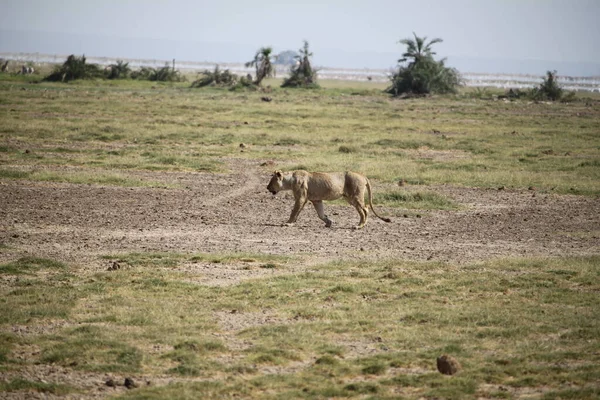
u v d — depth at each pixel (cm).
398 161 11656
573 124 19400
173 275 4997
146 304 4331
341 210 7756
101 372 3306
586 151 13638
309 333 3856
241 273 5131
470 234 6681
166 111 19250
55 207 7306
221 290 4669
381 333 3916
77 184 8675
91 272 5053
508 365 3450
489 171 10775
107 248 5759
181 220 6944
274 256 5559
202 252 5700
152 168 10131
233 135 14262
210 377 3284
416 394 3122
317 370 3362
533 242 6394
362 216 6888
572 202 8519
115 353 3497
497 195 8888
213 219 7050
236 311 4262
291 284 4797
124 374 3297
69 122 15475
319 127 16975
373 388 3127
